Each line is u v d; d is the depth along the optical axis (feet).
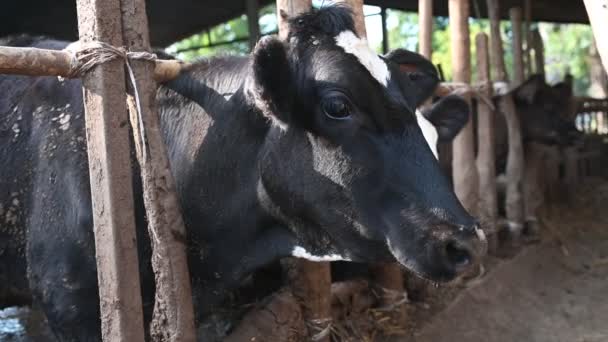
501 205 21.08
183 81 8.02
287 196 7.09
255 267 7.86
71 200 7.62
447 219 6.16
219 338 10.92
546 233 20.63
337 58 6.49
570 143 21.48
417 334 12.51
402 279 12.76
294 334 10.19
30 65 5.72
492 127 17.43
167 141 7.95
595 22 6.16
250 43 24.40
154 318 6.73
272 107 6.49
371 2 28.76
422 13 14.15
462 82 15.19
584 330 14.51
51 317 8.07
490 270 16.20
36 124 8.30
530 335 14.05
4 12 25.54
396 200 6.42
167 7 27.99
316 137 6.68
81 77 5.99
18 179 8.37
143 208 7.54
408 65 8.27
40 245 7.99
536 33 27.30
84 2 5.95
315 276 10.28
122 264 6.02
